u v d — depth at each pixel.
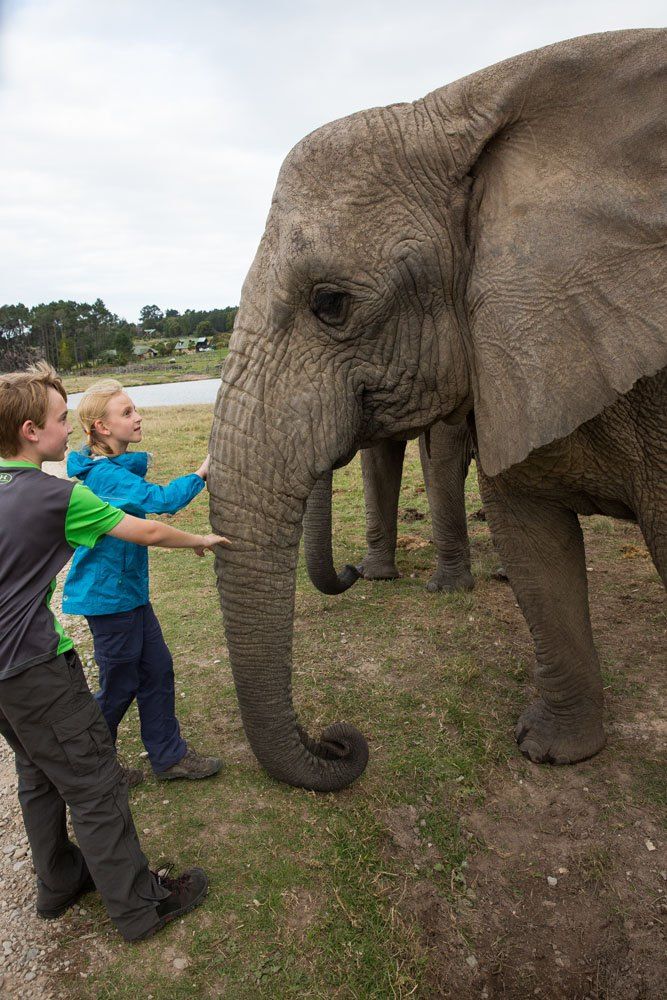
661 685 4.42
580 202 2.51
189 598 6.17
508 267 2.65
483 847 3.22
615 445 3.00
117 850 2.59
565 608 3.59
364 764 3.37
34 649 2.37
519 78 2.64
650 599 5.68
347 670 4.73
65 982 2.54
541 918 2.90
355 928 2.73
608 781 3.60
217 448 2.93
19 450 2.48
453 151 2.77
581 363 2.52
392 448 6.03
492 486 3.51
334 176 2.80
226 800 3.43
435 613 5.59
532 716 3.92
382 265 2.80
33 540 2.38
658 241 2.40
